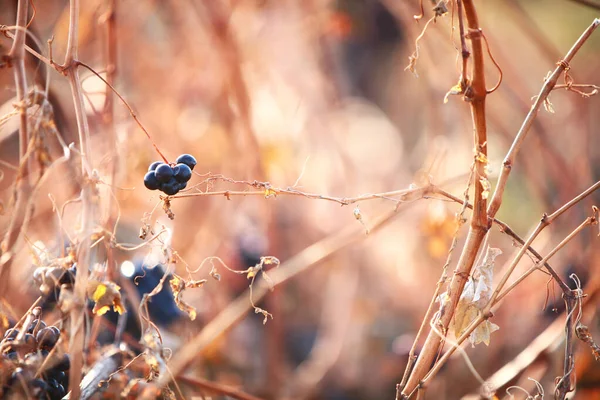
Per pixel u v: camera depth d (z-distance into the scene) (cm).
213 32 184
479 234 141
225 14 187
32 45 159
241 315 164
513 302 182
